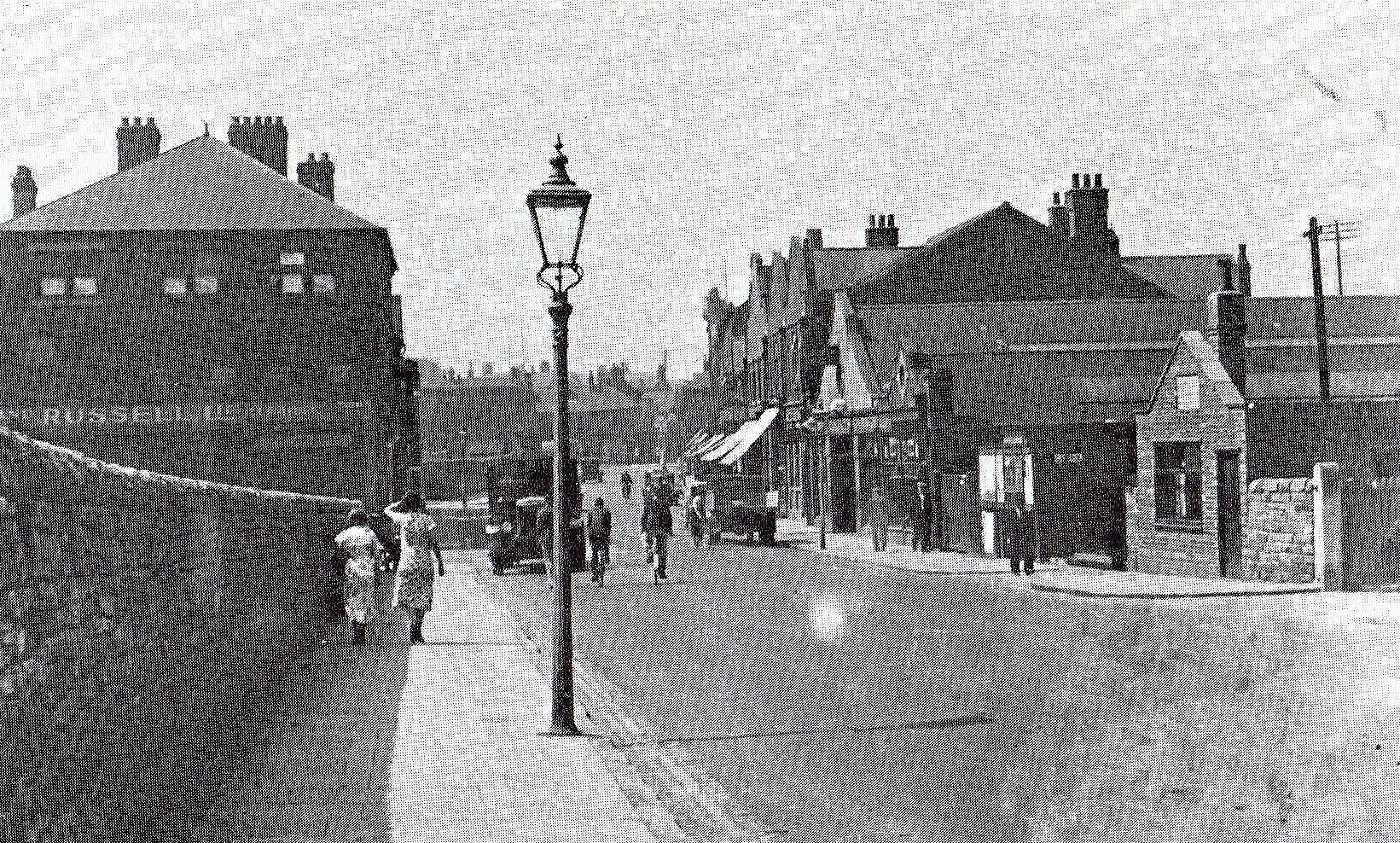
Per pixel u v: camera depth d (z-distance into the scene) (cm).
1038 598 2333
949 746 1041
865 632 1836
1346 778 907
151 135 5028
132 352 4631
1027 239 5647
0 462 462
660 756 1027
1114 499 3136
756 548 4184
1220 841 764
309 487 4653
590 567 3108
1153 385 3988
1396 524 2347
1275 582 2478
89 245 4638
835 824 818
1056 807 849
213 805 859
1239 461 2577
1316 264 3394
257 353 4672
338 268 4703
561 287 1134
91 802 572
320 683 1433
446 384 16675
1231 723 1109
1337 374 3709
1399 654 1506
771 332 6644
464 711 1238
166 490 816
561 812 834
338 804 859
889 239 6681
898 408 4000
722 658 1612
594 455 15275
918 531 3734
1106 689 1295
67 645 544
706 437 8219
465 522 5947
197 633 903
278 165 5197
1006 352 4194
